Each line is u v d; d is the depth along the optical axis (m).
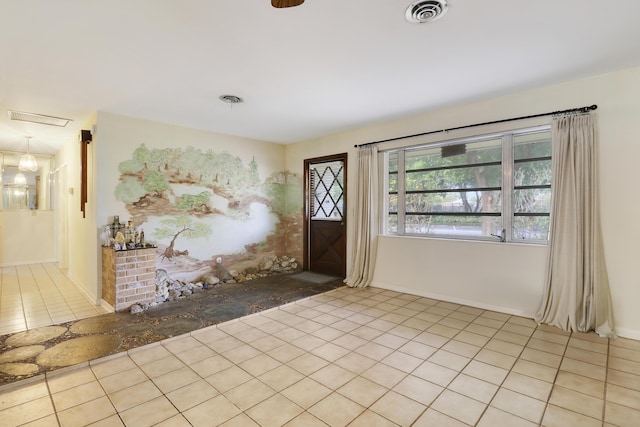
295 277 5.58
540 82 3.32
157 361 2.64
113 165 4.25
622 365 2.54
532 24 2.25
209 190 5.27
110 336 3.11
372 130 4.99
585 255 3.17
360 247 5.04
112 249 3.86
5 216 6.88
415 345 2.94
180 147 4.91
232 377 2.40
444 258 4.28
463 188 4.20
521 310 3.67
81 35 2.33
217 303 4.14
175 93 3.54
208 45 2.51
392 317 3.66
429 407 2.04
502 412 1.99
